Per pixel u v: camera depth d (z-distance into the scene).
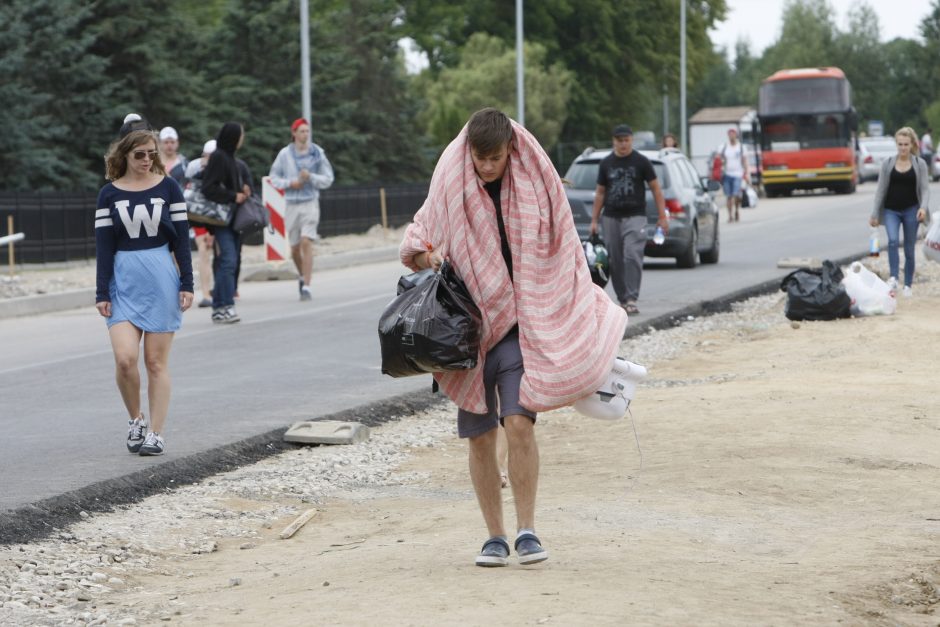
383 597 11.16
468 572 11.96
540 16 139.12
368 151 104.81
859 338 29.27
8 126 70.75
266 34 93.12
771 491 15.92
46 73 77.00
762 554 13.13
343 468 18.39
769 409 20.72
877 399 21.47
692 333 31.92
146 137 18.28
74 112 78.44
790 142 107.44
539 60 130.00
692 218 45.81
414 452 19.45
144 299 18.31
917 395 21.89
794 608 10.93
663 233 33.00
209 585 12.75
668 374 26.00
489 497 12.37
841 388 22.67
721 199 97.31
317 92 96.00
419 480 17.67
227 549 14.52
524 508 12.16
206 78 93.50
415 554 13.20
